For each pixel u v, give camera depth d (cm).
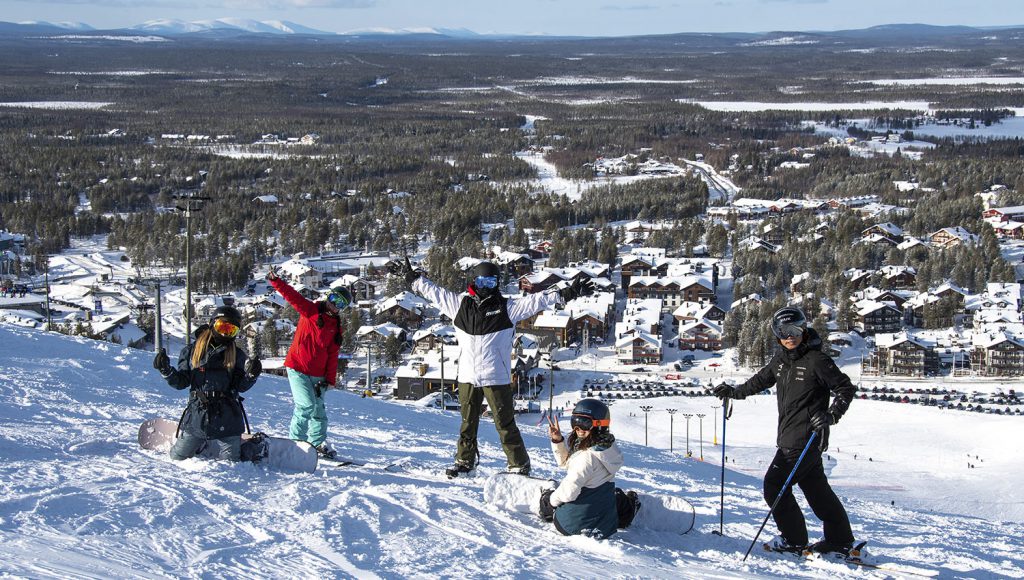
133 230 11538
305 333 1034
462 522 755
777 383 758
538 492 803
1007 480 3653
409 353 7775
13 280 9569
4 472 808
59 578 522
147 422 960
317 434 1048
